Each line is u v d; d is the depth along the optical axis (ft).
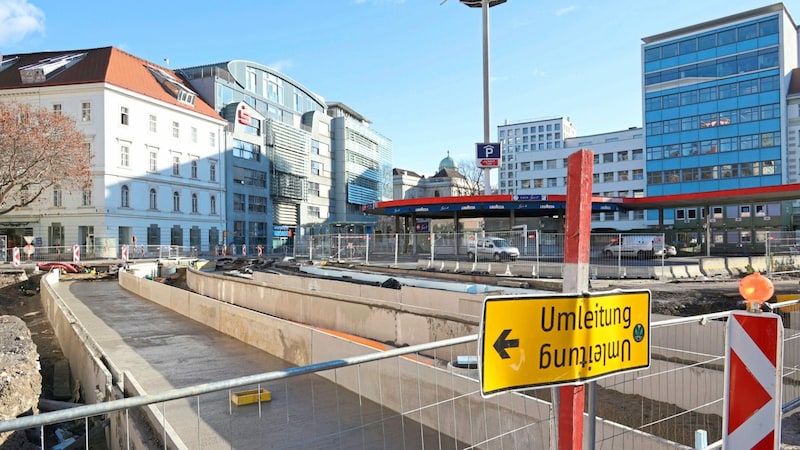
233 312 44.83
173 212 164.76
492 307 8.51
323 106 258.16
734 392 11.41
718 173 184.96
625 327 10.25
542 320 9.08
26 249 115.34
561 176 257.75
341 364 10.05
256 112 201.77
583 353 9.54
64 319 46.52
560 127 474.49
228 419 24.11
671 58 195.72
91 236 143.02
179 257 144.77
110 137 146.10
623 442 15.92
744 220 173.78
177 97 169.48
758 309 11.41
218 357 37.47
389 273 78.84
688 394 26.05
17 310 74.95
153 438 19.44
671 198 108.27
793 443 18.29
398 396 25.13
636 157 239.50
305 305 47.96
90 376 30.86
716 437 21.49
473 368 22.59
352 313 41.86
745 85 180.65
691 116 191.01
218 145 183.32
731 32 183.52
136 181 152.97
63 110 146.41
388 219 291.79
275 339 37.91
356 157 266.98
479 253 72.49
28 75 148.46
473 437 20.85
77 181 125.70
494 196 111.14
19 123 114.83
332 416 24.41
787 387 24.21
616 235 64.03
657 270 60.59
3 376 27.12
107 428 25.66
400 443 21.25
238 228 191.42
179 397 8.71
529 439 18.53
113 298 72.13
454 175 378.32
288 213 220.84
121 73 154.61
